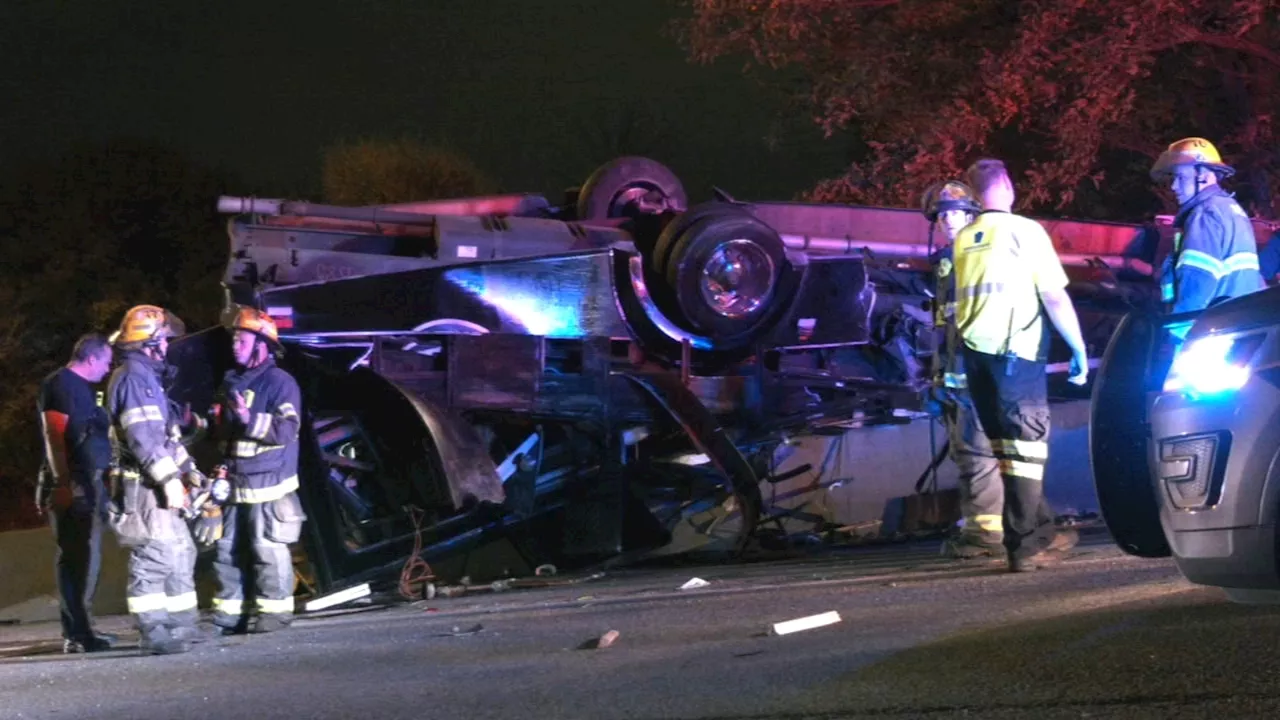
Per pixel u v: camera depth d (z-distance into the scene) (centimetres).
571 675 491
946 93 1738
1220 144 1678
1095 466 518
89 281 2864
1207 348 434
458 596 947
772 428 1123
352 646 664
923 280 1231
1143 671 388
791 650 494
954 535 810
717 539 1083
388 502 982
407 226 1097
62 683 605
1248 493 414
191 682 573
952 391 784
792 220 1207
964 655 443
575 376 1030
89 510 798
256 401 775
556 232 1115
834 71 1822
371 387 963
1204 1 1518
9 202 2933
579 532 1031
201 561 1076
